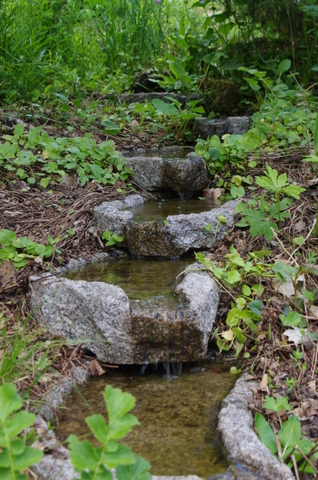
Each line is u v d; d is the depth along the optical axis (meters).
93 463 1.15
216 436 1.72
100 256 2.87
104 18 5.97
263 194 3.17
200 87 5.02
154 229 2.81
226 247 2.80
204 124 4.24
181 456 1.63
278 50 5.22
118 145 4.20
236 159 3.60
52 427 1.73
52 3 5.34
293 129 3.89
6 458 1.18
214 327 2.33
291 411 1.88
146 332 2.13
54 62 4.91
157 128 4.66
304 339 2.20
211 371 2.16
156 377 2.13
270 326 2.28
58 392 1.96
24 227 2.88
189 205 3.30
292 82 4.97
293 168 3.40
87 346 2.21
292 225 2.84
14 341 2.06
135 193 3.52
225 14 5.01
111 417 1.19
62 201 3.16
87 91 5.10
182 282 2.37
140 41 5.98
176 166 3.45
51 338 2.22
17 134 3.56
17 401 1.24
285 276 2.27
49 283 2.40
